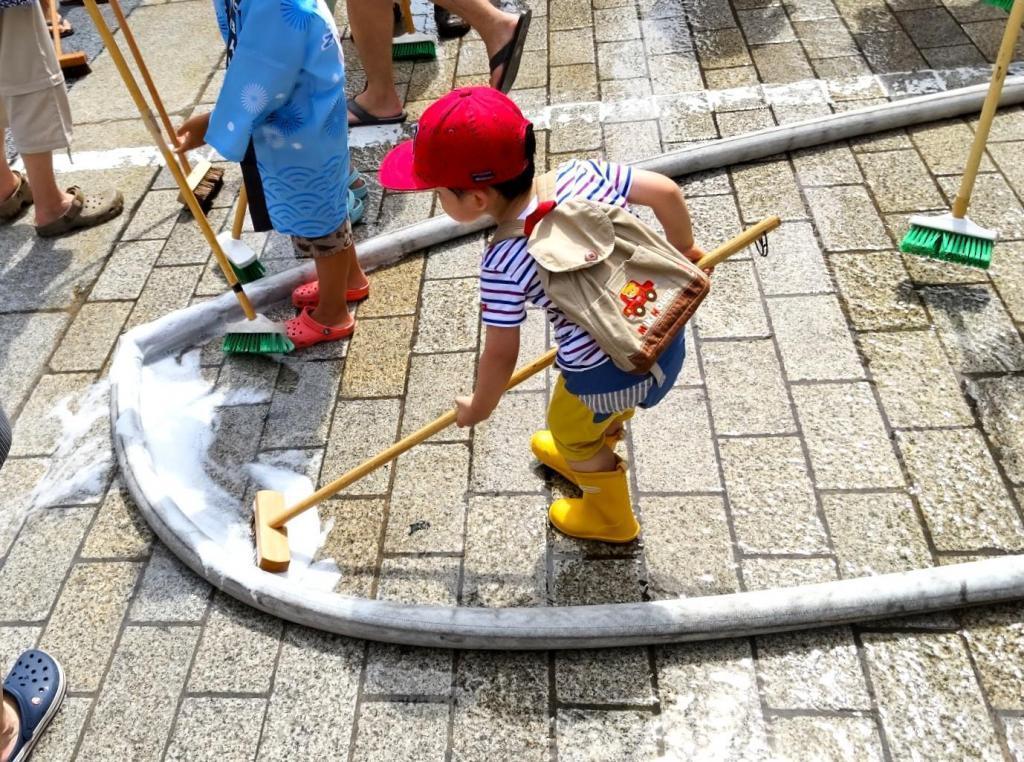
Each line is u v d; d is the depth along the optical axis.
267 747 2.19
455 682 2.27
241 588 2.46
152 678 2.36
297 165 2.85
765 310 3.18
